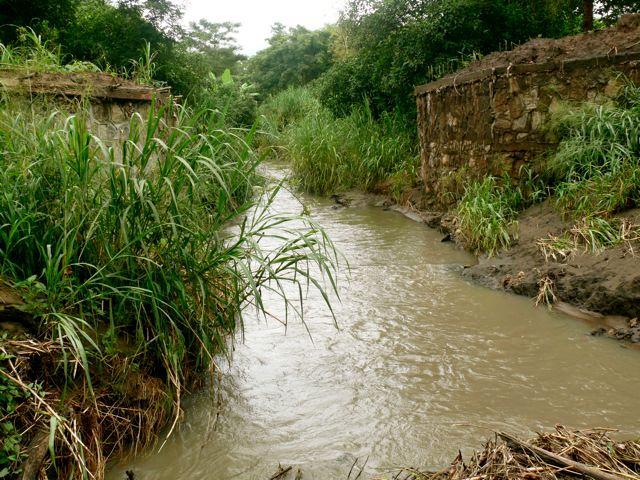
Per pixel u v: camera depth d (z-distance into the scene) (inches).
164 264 110.3
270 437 106.3
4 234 99.3
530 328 154.0
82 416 94.2
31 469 79.5
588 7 378.9
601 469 79.5
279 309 174.9
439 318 164.4
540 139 238.8
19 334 92.7
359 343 148.1
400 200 347.3
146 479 94.7
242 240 115.6
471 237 232.7
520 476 80.0
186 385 120.8
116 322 109.6
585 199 193.0
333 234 285.7
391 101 445.1
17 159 110.5
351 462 97.9
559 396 117.9
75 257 108.4
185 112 130.6
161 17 520.4
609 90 224.7
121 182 105.8
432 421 109.9
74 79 222.8
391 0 429.1
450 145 291.9
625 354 135.6
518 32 383.9
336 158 405.1
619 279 156.1
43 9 426.9
